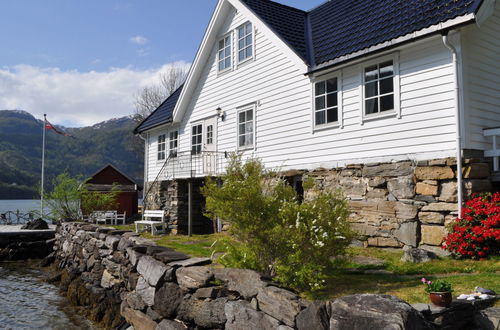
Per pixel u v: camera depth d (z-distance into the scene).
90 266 10.92
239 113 13.76
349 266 7.02
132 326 7.60
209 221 15.98
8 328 8.31
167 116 17.84
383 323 3.34
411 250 7.25
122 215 23.05
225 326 5.27
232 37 14.23
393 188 8.76
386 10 10.12
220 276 5.74
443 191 7.90
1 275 13.78
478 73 8.23
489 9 7.67
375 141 9.27
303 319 4.04
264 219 5.64
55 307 9.95
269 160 12.30
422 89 8.41
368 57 9.23
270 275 5.66
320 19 13.28
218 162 14.50
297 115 11.38
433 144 8.16
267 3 14.27
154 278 7.00
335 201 6.03
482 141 8.16
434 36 7.96
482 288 4.64
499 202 6.98
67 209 18.78
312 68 10.45
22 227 19.39
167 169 17.45
